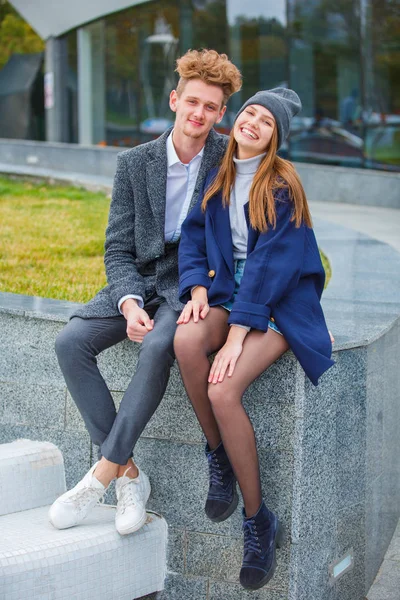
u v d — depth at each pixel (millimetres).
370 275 5457
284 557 3039
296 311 3002
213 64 3188
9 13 28875
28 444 3441
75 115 19984
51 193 12273
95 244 7742
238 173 3180
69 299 5262
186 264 3139
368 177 13430
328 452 3174
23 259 6941
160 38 17500
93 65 19250
